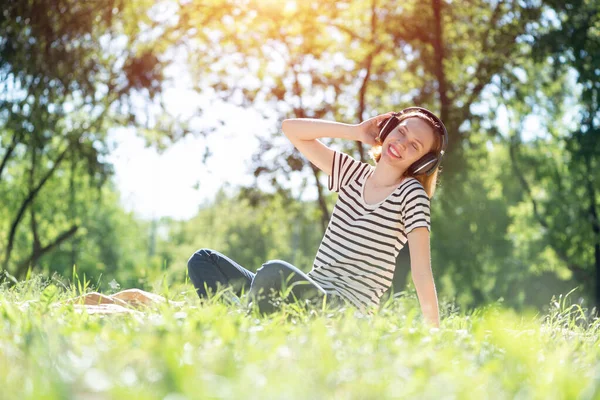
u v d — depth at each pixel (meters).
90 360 1.79
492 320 3.54
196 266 4.15
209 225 43.53
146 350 2.04
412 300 4.93
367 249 3.91
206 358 1.95
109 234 37.81
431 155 3.97
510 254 23.67
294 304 3.30
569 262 23.22
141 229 47.25
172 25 16.64
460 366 2.20
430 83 17.11
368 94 17.70
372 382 1.78
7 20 14.77
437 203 17.11
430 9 16.41
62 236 22.52
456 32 16.88
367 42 16.86
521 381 2.10
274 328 2.77
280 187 17.48
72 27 15.01
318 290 3.58
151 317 2.93
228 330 2.44
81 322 2.80
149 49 16.48
